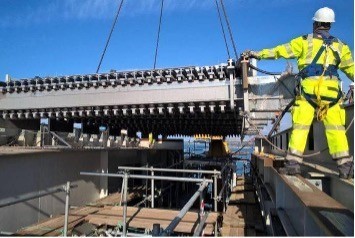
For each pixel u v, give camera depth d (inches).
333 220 99.7
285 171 191.3
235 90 344.2
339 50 174.4
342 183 160.6
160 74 381.1
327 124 177.2
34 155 397.7
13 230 355.9
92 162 537.6
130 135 953.5
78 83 420.8
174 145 1166.3
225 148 1185.4
